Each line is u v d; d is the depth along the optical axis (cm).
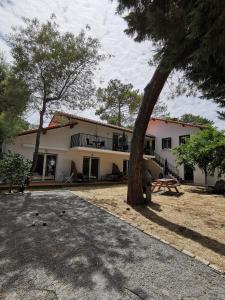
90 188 1338
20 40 1178
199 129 1984
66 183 1488
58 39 1226
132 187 839
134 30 568
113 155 2075
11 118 1139
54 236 482
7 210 686
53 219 608
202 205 853
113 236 493
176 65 382
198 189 1411
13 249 411
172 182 1226
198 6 280
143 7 520
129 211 726
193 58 360
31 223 566
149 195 877
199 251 424
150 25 362
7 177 980
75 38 1259
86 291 287
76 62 1278
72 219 614
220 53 316
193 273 343
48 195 968
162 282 315
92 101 1417
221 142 1313
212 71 392
